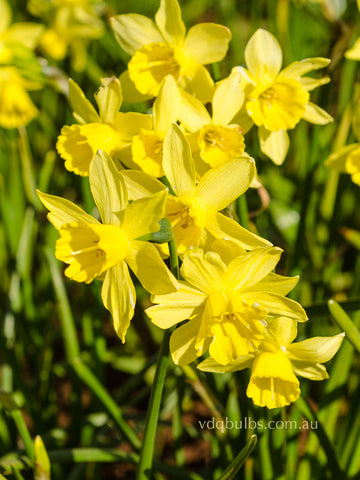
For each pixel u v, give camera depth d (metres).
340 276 0.63
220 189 0.41
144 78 0.45
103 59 0.85
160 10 0.45
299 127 0.63
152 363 0.57
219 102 0.43
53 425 0.57
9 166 0.68
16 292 0.58
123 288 0.41
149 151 0.42
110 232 0.41
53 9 0.75
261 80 0.45
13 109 0.64
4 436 0.53
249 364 0.43
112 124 0.44
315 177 0.53
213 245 0.41
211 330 0.41
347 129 0.53
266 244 0.41
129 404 0.57
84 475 0.54
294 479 0.50
